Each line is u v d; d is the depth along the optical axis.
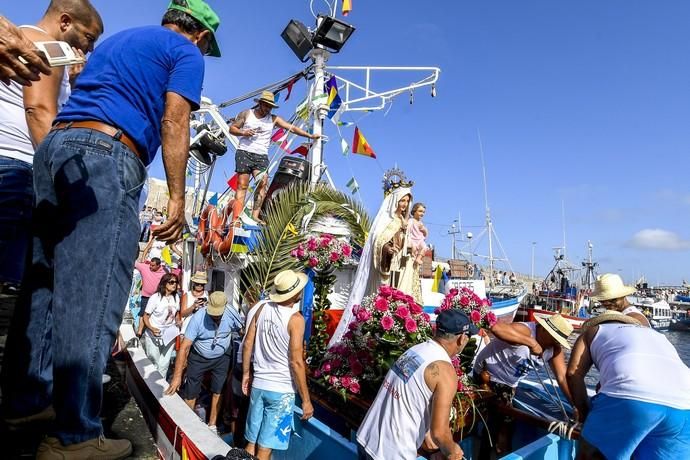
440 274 10.26
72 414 1.80
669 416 3.24
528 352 5.02
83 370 1.79
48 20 2.31
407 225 6.15
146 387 4.39
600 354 3.77
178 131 1.92
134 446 2.83
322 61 9.63
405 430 3.20
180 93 1.95
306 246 6.63
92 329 1.79
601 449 3.41
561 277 39.06
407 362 3.34
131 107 1.92
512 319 18.91
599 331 3.89
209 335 5.79
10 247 2.34
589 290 37.12
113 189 1.82
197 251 9.97
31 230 2.02
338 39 9.24
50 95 2.09
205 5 2.28
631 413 3.30
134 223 1.93
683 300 60.00
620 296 4.32
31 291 2.12
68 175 1.78
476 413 4.83
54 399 1.81
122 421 3.16
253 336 4.80
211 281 9.19
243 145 8.98
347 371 5.06
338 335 6.09
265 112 8.98
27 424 2.17
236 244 7.89
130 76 1.92
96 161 1.79
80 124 1.87
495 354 5.14
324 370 5.21
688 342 39.09
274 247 7.63
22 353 2.15
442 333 3.43
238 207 8.13
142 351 5.89
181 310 7.51
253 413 4.43
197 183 11.34
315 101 9.58
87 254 1.78
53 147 1.80
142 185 1.99
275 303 4.51
